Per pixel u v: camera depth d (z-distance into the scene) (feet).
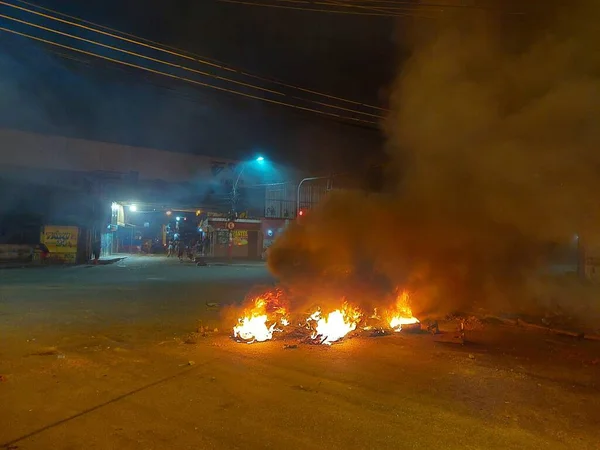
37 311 33.27
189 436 12.64
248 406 14.84
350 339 24.09
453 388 16.66
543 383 17.28
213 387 16.63
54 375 17.90
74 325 27.94
